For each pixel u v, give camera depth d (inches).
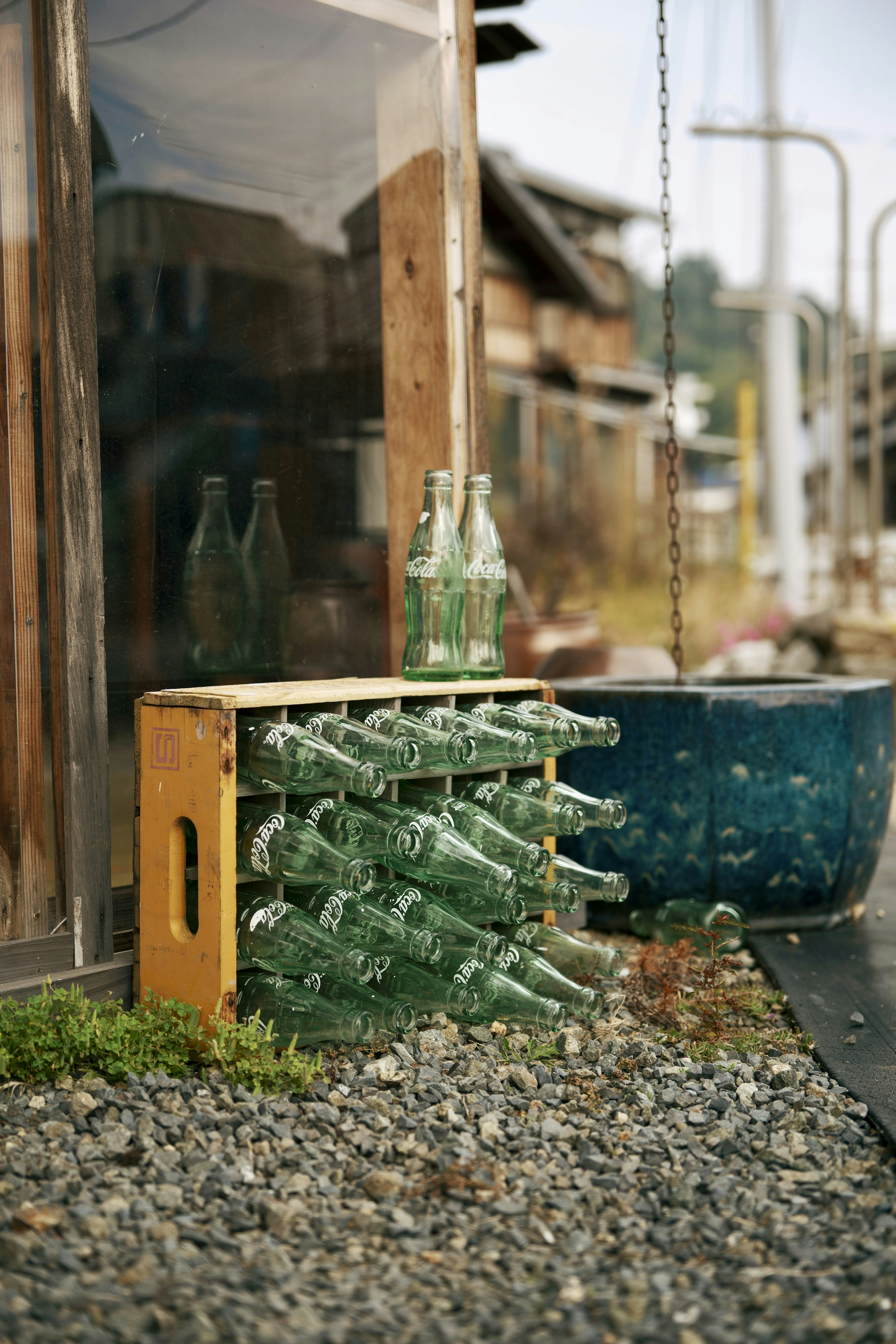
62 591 107.3
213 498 129.7
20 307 107.2
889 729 149.7
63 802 107.3
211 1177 77.9
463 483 143.6
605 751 142.2
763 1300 65.1
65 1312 62.7
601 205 784.9
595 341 787.4
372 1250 70.8
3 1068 89.4
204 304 128.7
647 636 494.3
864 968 128.5
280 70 134.7
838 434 697.6
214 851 96.8
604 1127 87.9
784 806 138.9
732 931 132.3
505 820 115.6
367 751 101.0
